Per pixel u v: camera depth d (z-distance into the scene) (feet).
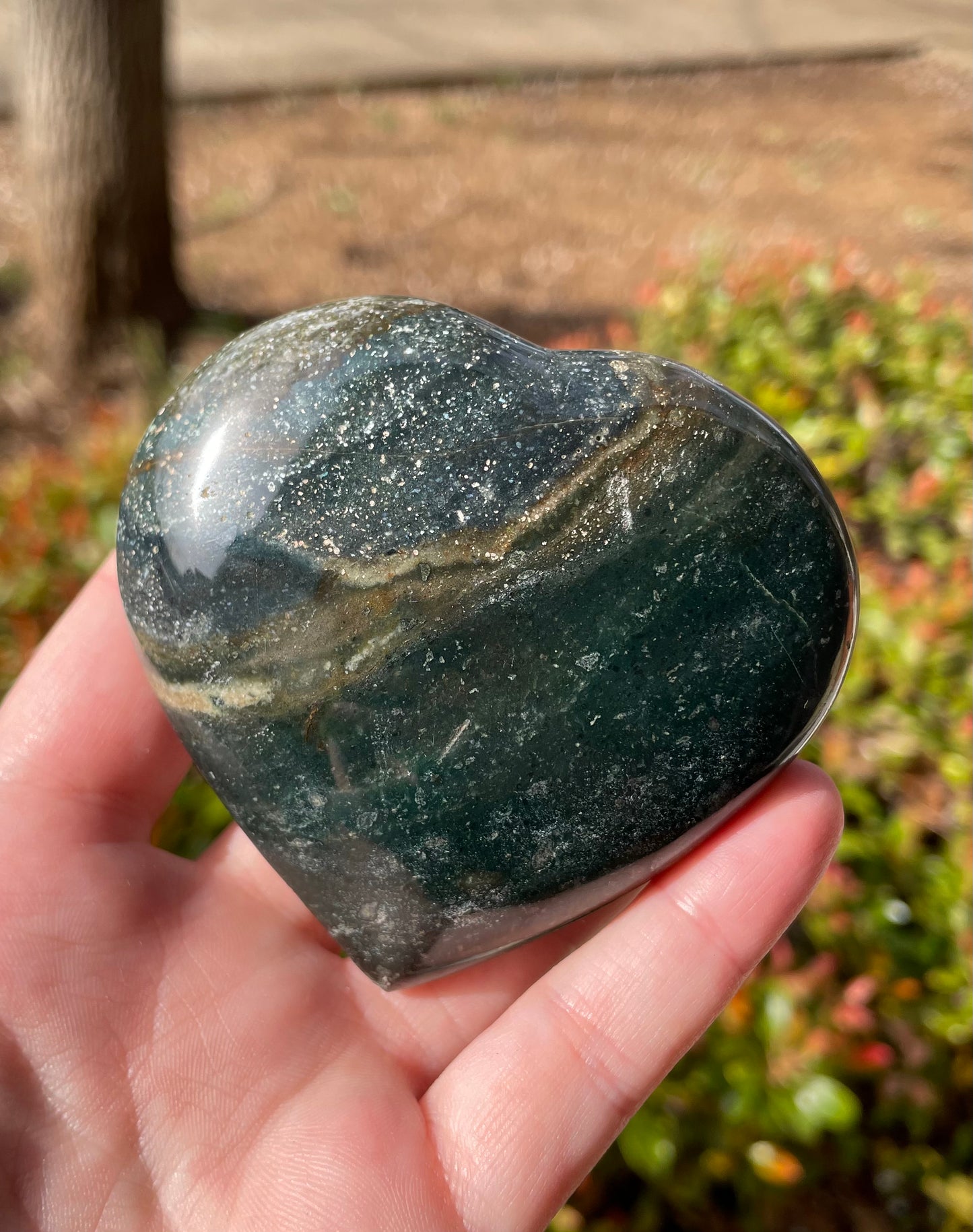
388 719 0.35
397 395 0.35
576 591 0.35
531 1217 0.36
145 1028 0.39
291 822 0.37
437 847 0.36
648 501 0.35
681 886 0.38
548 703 0.35
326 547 0.35
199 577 0.35
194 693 0.36
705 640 0.35
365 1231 0.35
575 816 0.36
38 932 0.39
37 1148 0.36
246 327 1.29
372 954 0.40
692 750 0.35
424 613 0.35
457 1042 0.43
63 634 0.44
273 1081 0.39
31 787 0.42
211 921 0.43
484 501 0.35
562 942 0.44
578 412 0.35
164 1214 0.36
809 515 0.35
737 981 0.37
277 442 0.35
